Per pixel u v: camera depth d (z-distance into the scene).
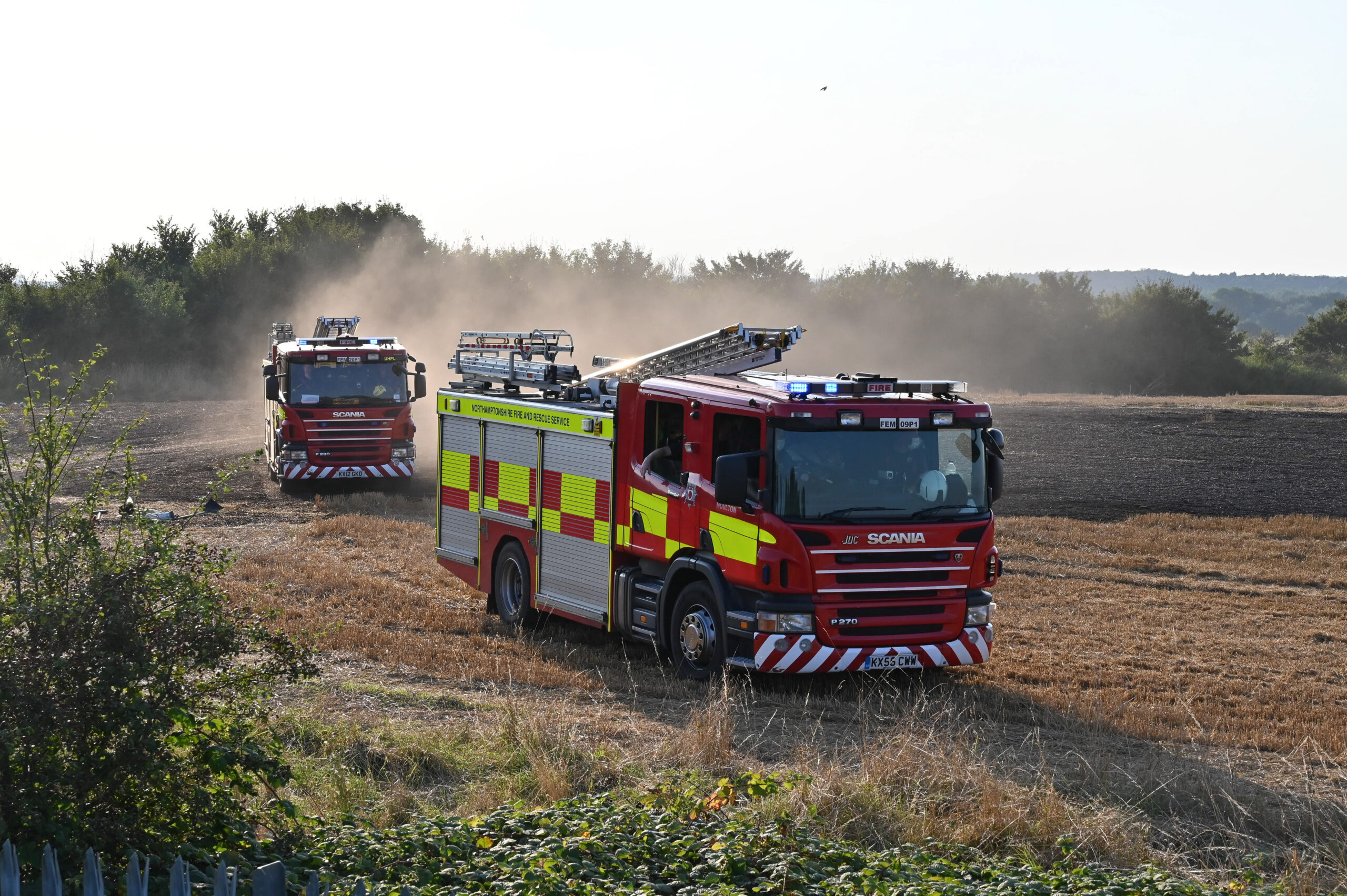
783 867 5.99
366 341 25.53
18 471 6.08
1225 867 7.09
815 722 9.99
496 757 8.48
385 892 5.33
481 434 14.19
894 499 10.70
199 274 57.44
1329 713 10.52
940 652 10.81
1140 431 35.94
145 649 5.34
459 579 15.96
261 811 6.61
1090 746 9.35
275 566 16.02
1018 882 6.09
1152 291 74.44
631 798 7.54
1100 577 17.19
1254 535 20.83
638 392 11.93
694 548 11.19
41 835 5.01
